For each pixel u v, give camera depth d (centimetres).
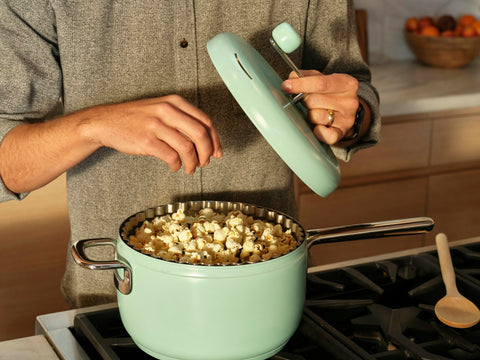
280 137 62
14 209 155
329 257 200
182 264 57
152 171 94
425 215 212
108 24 85
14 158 76
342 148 93
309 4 98
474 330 71
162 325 60
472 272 82
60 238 163
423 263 84
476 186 218
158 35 88
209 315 58
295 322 63
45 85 84
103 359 63
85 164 91
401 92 203
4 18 79
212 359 60
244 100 62
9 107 81
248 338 59
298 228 71
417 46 242
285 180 105
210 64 92
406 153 201
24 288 162
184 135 73
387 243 208
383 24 252
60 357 65
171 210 78
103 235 95
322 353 66
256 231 71
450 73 237
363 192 198
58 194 159
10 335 164
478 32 236
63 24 82
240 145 98
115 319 70
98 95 88
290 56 98
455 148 209
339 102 75
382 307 74
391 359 64
